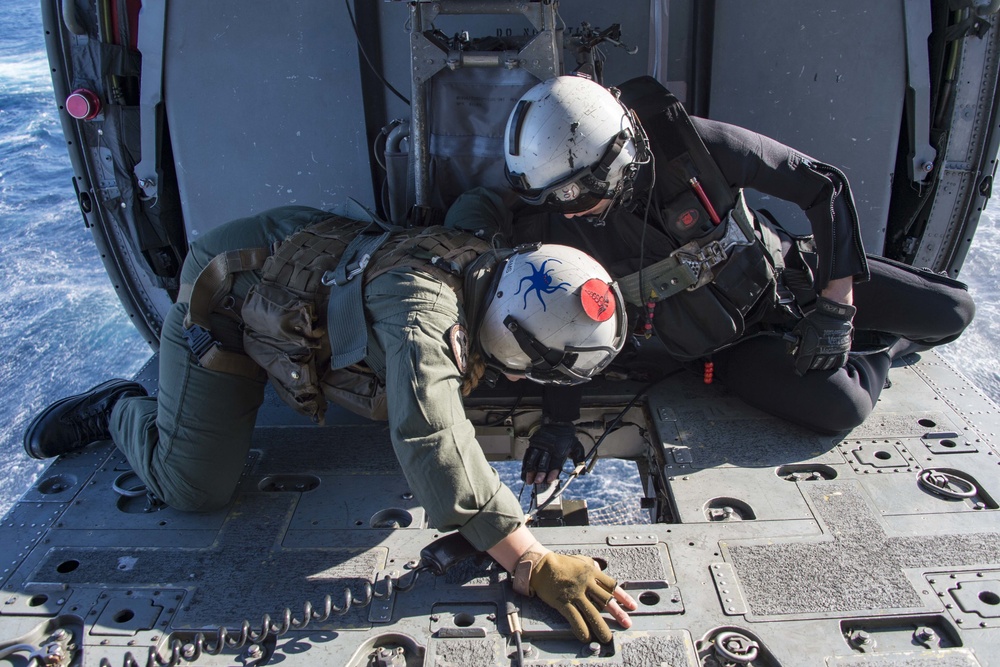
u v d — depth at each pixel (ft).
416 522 7.06
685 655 5.51
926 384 8.96
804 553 6.41
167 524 7.09
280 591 6.24
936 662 5.41
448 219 7.67
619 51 9.02
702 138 7.14
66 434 8.13
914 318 8.49
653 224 7.47
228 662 5.60
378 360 6.12
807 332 7.65
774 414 8.20
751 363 8.24
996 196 22.44
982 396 8.68
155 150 9.37
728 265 7.41
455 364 5.75
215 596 6.23
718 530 6.70
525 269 5.93
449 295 5.95
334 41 8.97
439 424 5.54
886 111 8.95
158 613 6.08
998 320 16.99
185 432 6.95
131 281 10.41
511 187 6.92
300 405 6.89
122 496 7.52
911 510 6.88
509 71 7.88
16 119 34.63
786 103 9.07
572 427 8.05
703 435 8.05
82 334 20.36
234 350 7.01
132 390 8.66
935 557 6.34
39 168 30.73
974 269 19.04
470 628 5.77
